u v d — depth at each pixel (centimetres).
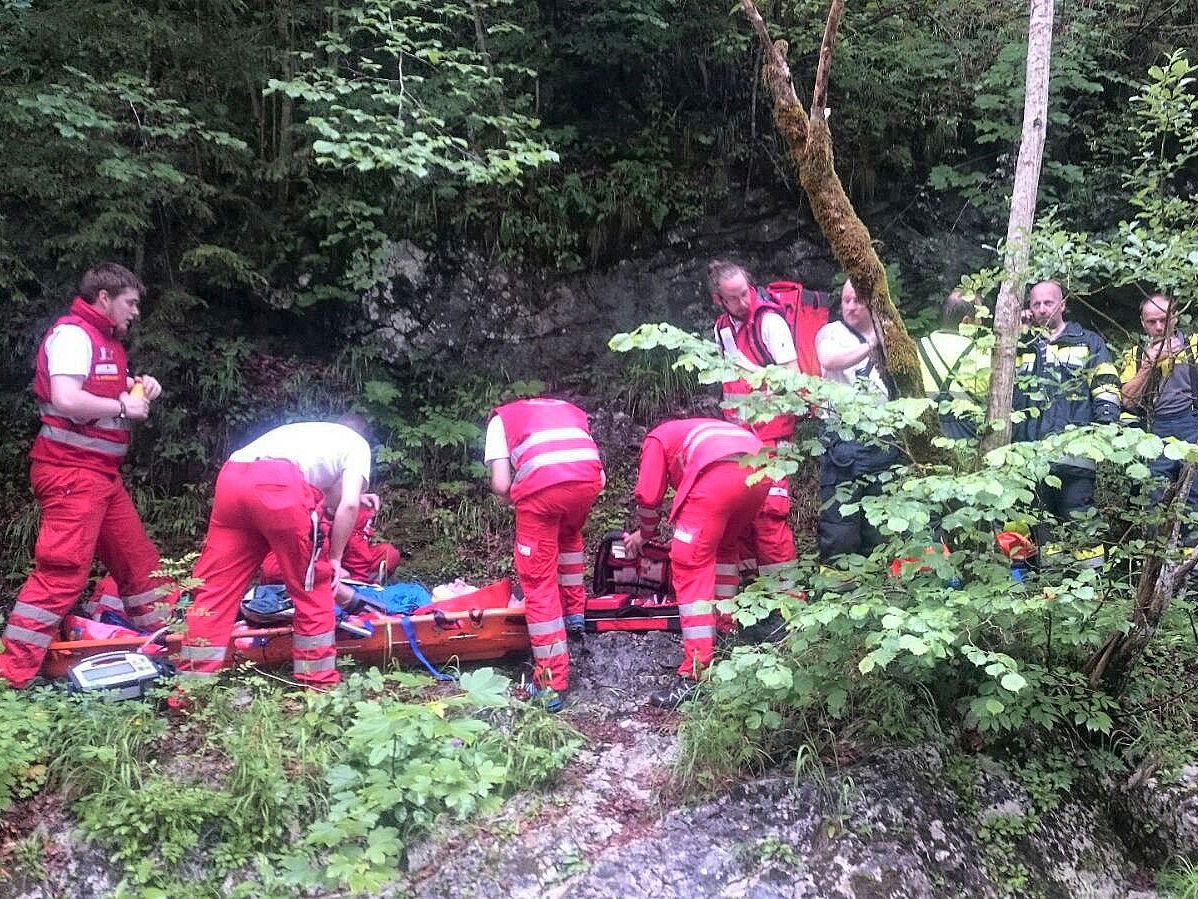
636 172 711
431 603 435
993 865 314
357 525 452
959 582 346
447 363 684
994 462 280
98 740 329
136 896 285
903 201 752
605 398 694
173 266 629
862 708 348
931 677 350
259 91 647
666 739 362
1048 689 352
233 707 358
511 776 333
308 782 325
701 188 734
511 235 695
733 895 289
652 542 454
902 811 314
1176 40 751
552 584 391
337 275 667
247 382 634
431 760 329
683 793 329
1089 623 345
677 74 734
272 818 311
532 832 313
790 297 472
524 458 385
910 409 292
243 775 316
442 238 689
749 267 735
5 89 443
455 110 584
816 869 296
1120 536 369
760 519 436
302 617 371
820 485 471
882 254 746
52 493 376
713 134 736
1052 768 350
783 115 331
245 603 402
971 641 334
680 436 415
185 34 546
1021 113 723
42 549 375
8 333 594
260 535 366
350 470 380
